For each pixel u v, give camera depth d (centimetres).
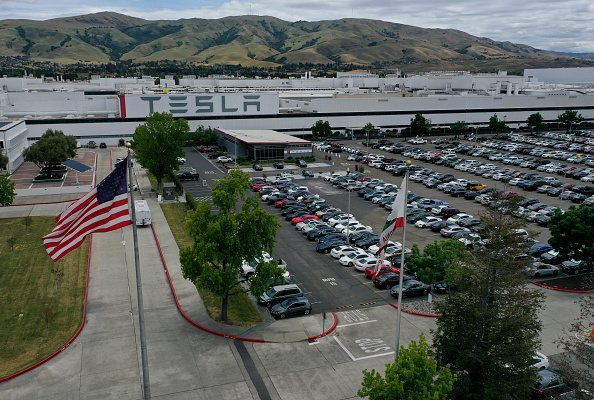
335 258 4903
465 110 14900
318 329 3459
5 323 3409
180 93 12381
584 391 2494
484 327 2502
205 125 12450
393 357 3122
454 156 10275
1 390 2694
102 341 3244
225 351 3150
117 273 4394
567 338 3338
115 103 12862
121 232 5566
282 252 5038
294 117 13162
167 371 2912
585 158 10088
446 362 2567
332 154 11206
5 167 7469
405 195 2505
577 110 15925
